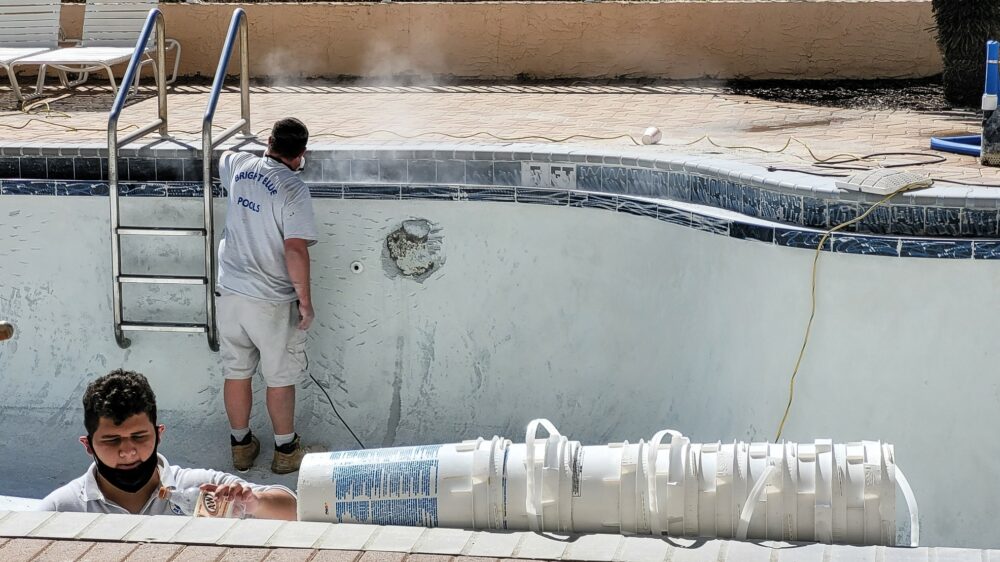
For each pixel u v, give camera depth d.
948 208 6.25
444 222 8.05
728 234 6.82
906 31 12.84
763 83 12.86
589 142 9.08
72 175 8.25
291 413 7.80
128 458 4.25
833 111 10.88
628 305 7.78
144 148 8.15
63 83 12.35
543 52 13.12
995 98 7.68
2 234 8.30
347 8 13.10
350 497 3.94
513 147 8.12
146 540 3.77
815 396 6.48
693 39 12.96
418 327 8.17
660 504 3.73
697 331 7.32
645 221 7.60
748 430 6.81
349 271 8.14
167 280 7.89
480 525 3.85
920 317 6.25
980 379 6.22
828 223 6.51
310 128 9.76
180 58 13.13
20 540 3.77
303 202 7.43
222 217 8.04
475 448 3.95
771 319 6.67
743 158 7.97
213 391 8.25
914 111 10.88
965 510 6.29
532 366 8.04
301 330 7.74
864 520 3.66
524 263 8.00
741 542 3.66
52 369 8.39
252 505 4.52
